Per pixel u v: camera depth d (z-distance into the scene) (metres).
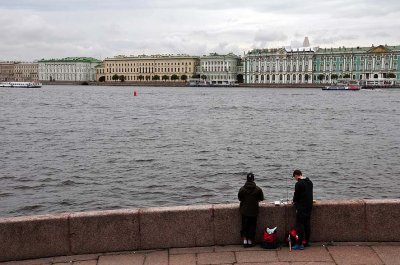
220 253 7.99
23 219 7.89
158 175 23.61
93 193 20.22
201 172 24.38
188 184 21.81
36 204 18.64
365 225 8.41
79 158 28.08
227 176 23.55
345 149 32.25
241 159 28.14
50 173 23.88
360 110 68.44
